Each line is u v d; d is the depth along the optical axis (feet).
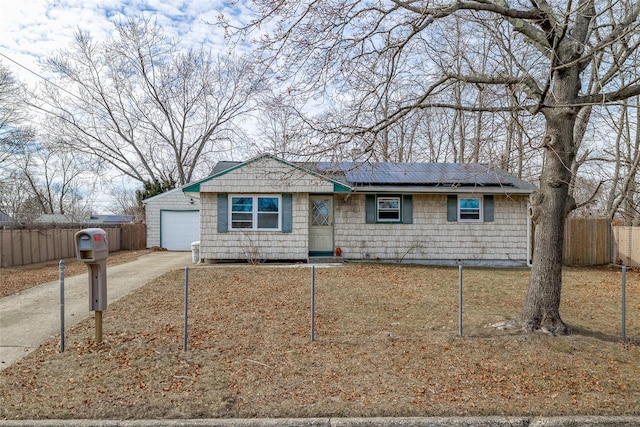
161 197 75.00
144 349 18.30
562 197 20.30
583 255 53.78
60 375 15.69
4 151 86.99
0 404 13.46
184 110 102.73
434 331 21.08
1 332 21.34
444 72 22.85
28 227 56.29
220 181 47.85
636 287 35.91
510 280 38.47
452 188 45.34
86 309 26.11
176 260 54.80
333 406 13.26
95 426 12.24
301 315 24.57
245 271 42.04
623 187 61.00
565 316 24.66
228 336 20.26
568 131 20.18
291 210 48.83
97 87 95.71
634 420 12.58
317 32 20.71
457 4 19.08
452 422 12.44
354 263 48.80
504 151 45.47
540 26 19.85
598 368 16.33
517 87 20.76
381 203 51.42
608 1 20.58
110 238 73.20
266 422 12.42
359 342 19.39
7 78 81.00
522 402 13.56
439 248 51.11
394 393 14.17
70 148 96.22
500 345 18.66
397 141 53.83
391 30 20.98
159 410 13.05
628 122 62.59
